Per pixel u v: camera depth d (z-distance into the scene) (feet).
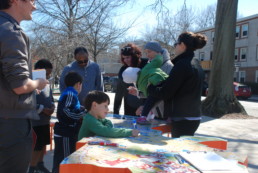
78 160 5.43
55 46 35.53
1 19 5.82
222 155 6.28
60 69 38.45
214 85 34.47
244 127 25.49
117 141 7.16
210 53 112.78
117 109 14.15
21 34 5.94
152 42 10.57
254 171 13.05
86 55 12.96
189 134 9.41
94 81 13.64
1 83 5.78
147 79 9.90
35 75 8.02
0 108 5.84
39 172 11.39
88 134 8.17
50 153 14.90
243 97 72.02
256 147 17.87
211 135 21.50
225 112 32.86
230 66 34.09
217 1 34.94
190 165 5.38
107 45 43.60
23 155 6.22
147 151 6.31
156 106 10.64
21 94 6.01
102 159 5.55
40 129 11.35
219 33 34.27
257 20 93.56
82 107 10.55
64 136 10.26
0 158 5.99
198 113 9.42
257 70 93.71
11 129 5.93
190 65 8.92
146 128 9.20
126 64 13.15
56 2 37.06
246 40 98.32
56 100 37.99
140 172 4.86
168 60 11.78
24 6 6.29
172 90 8.82
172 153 6.22
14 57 5.65
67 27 37.78
